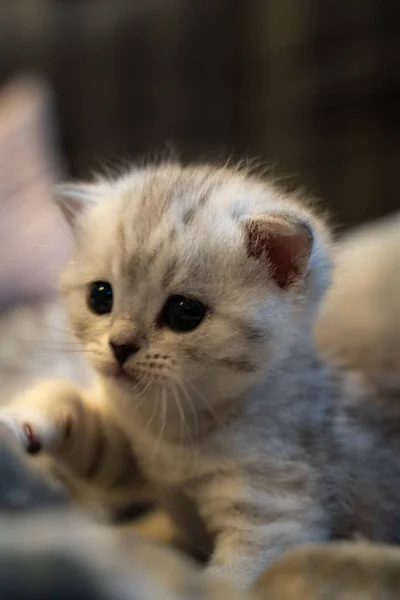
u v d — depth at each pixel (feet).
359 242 1.16
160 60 1.66
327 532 0.78
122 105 1.67
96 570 0.49
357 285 1.05
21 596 0.48
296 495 0.77
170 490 0.81
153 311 0.76
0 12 1.75
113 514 0.86
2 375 1.07
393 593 0.60
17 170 1.52
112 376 0.76
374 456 0.83
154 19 1.67
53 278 1.18
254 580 0.69
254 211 0.78
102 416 0.81
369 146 1.50
